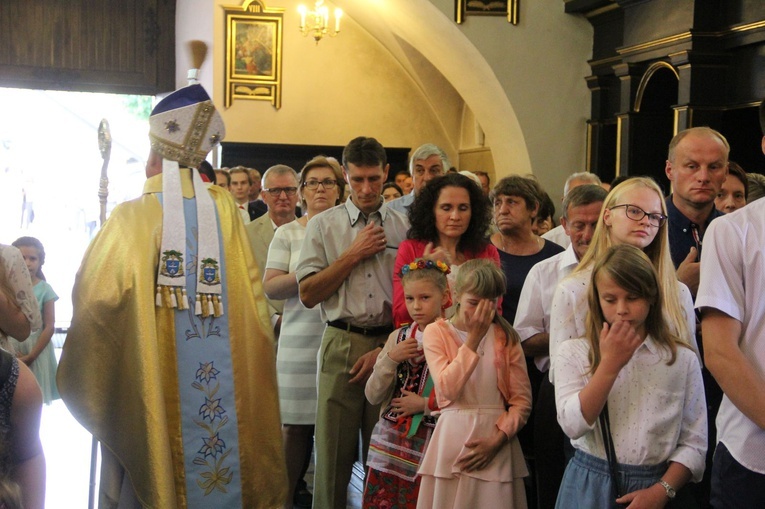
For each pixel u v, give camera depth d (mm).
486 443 3150
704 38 8039
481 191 3871
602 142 10086
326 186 4613
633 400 2629
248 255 3150
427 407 3441
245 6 12703
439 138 13680
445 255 3641
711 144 3480
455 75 11203
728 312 2422
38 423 2217
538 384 3775
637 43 8906
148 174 3217
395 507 3471
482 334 3164
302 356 4453
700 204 3514
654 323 2652
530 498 3959
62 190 20984
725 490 2512
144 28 13758
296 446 4422
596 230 3023
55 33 13508
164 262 2955
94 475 3109
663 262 2918
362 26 13133
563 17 10156
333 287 3891
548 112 10211
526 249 4184
